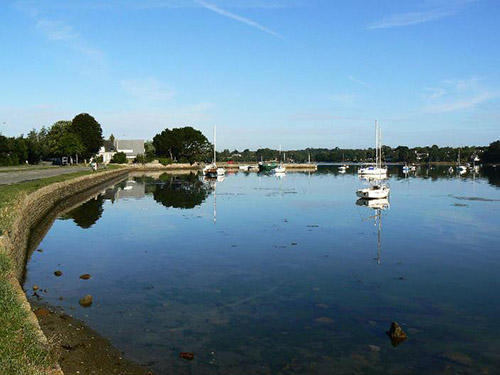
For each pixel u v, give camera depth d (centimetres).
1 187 3628
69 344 1208
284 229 3225
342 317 1504
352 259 2331
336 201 5166
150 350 1216
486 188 7200
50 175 5812
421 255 2431
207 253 2441
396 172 13862
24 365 809
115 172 9581
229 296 1709
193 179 9562
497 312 1569
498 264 2241
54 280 1888
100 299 1642
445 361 1195
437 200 5328
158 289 1784
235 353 1218
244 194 6047
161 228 3225
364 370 1140
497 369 1156
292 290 1792
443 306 1625
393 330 1350
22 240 2259
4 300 1085
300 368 1142
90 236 2895
